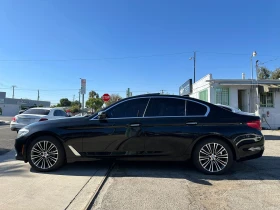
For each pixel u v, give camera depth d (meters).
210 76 18.69
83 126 6.04
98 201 4.34
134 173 5.98
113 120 6.05
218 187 5.05
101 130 6.00
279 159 7.65
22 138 6.14
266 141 11.88
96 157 6.00
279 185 5.18
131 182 5.32
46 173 5.95
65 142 6.02
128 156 5.96
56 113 14.31
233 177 5.71
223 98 18.62
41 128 6.11
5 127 21.69
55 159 6.07
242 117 6.03
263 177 5.73
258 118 6.09
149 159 5.97
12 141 12.14
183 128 5.92
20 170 6.23
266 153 8.66
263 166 6.73
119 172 6.07
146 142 5.93
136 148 5.95
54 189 4.88
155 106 6.15
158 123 5.96
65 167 6.48
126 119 6.04
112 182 5.32
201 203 4.27
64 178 5.57
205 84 19.88
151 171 6.15
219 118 5.98
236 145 5.83
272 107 18.84
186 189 4.92
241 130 5.88
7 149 9.77
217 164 5.88
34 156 6.09
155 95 6.27
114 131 5.98
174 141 5.92
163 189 4.91
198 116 6.03
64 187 4.99
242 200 4.40
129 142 5.95
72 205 4.17
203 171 5.89
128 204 4.21
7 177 5.63
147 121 6.00
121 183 5.25
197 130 5.89
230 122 5.94
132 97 6.29
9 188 4.92
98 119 6.07
